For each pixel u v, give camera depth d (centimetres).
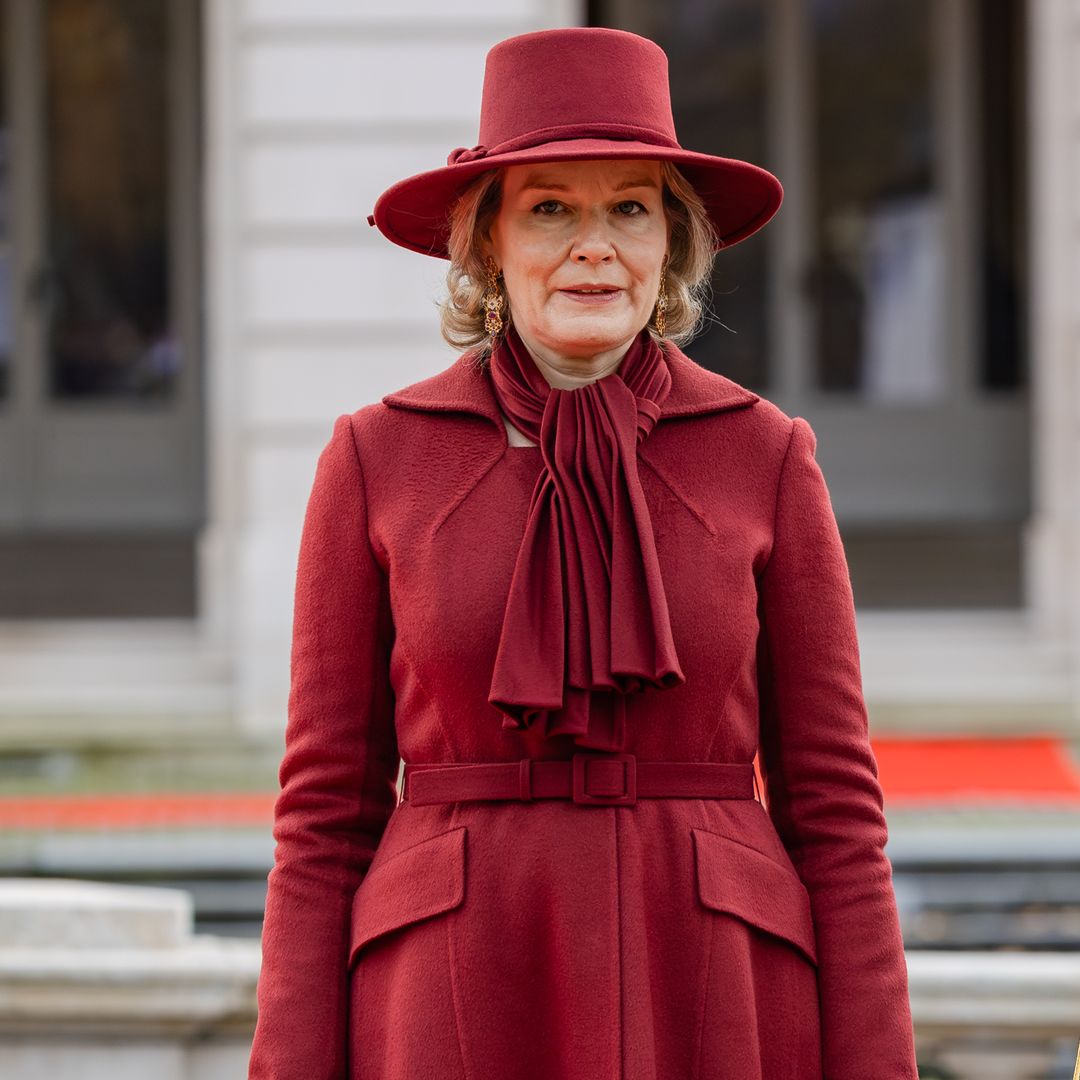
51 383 3141
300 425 2761
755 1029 725
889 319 3147
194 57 3094
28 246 3112
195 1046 1248
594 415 758
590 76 760
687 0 3102
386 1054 737
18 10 3083
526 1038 722
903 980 746
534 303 758
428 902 732
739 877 737
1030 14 3047
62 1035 1230
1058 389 2844
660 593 720
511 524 752
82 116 3105
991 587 3036
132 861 1767
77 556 3117
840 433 3152
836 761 758
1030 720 2498
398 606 758
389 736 787
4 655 2805
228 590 2758
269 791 2158
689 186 791
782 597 766
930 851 1766
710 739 748
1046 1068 1230
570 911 720
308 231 2762
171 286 3128
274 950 753
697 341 3156
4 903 1263
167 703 2664
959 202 3120
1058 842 1784
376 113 2761
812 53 3109
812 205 3131
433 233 839
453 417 784
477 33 2761
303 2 2755
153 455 3139
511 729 732
